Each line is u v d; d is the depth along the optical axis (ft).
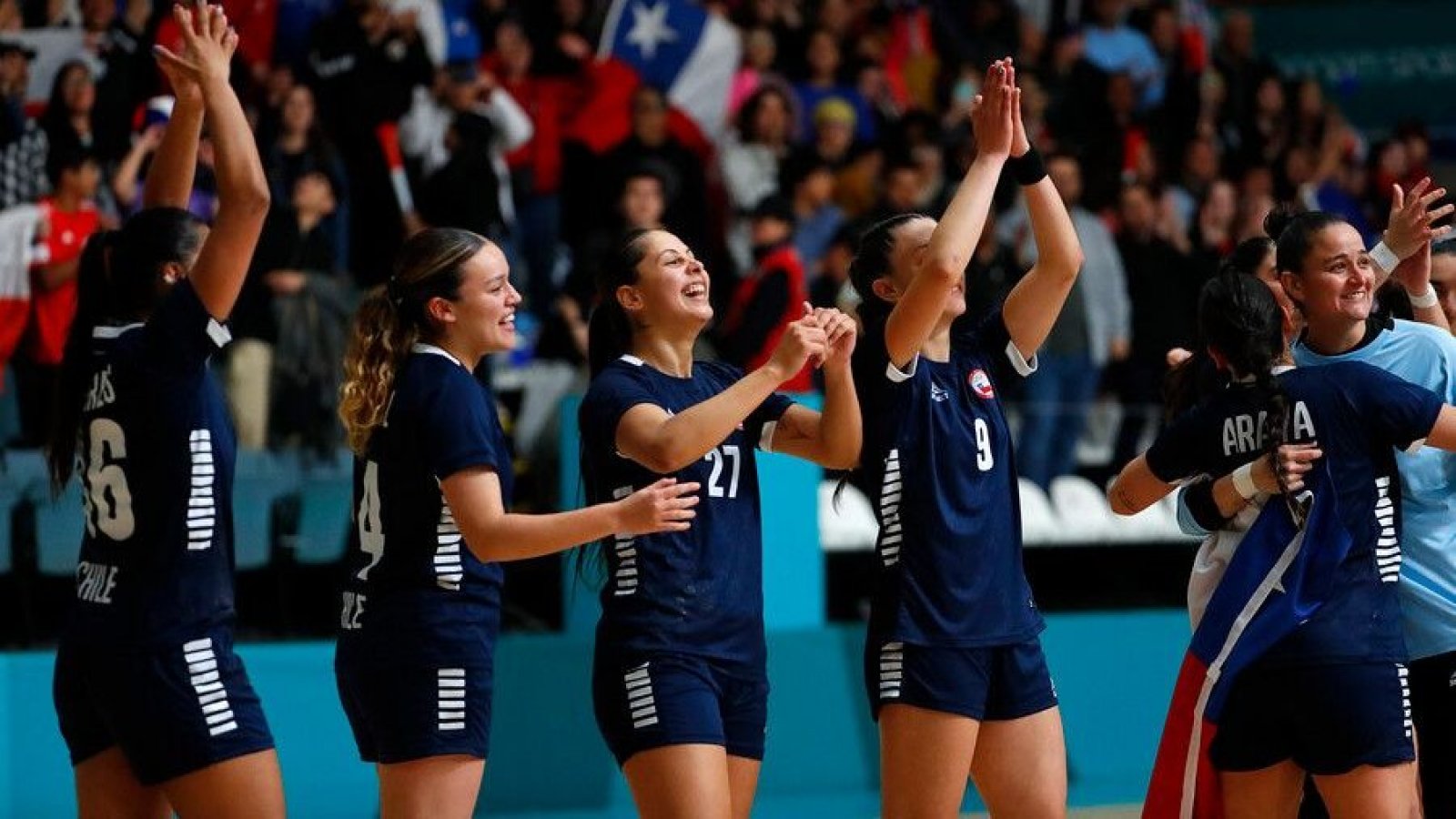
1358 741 42.86
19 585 68.03
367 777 68.64
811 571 74.13
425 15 97.14
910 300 43.50
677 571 43.09
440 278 42.34
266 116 85.25
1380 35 140.97
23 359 70.64
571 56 97.50
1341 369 43.88
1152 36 122.31
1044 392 83.10
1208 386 48.67
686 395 44.19
